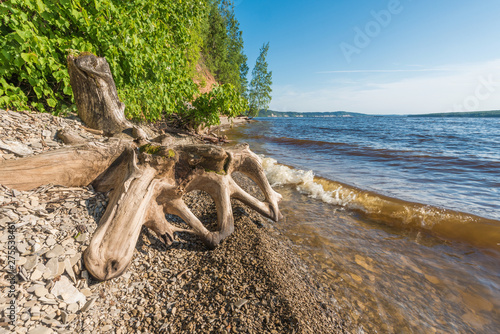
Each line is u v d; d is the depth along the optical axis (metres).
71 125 3.73
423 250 3.49
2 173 2.40
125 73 5.00
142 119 6.50
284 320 2.04
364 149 12.38
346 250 3.46
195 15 9.35
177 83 7.24
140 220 2.55
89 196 2.81
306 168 8.23
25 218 2.14
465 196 5.46
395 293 2.67
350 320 2.28
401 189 5.96
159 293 2.32
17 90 3.43
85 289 2.02
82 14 3.87
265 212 3.94
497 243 3.54
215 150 3.23
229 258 2.84
